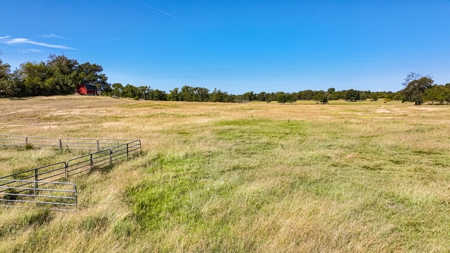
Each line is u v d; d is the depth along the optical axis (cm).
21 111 3866
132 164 1076
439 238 538
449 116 3316
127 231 549
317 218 599
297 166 1096
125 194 754
